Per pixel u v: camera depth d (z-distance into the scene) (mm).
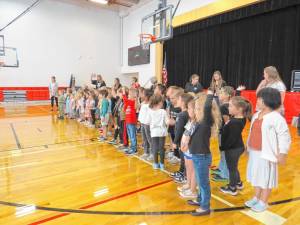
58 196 2270
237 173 2336
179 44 8711
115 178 2691
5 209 2037
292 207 2061
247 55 6488
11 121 6359
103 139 4457
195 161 1912
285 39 5566
